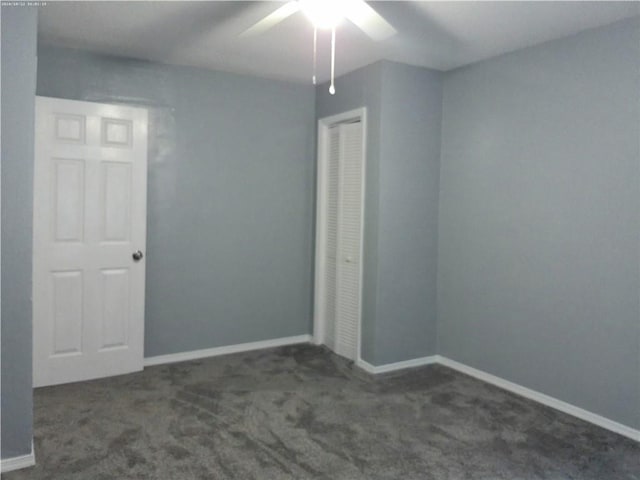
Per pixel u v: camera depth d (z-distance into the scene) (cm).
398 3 242
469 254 354
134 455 235
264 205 408
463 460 236
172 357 377
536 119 304
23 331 221
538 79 303
